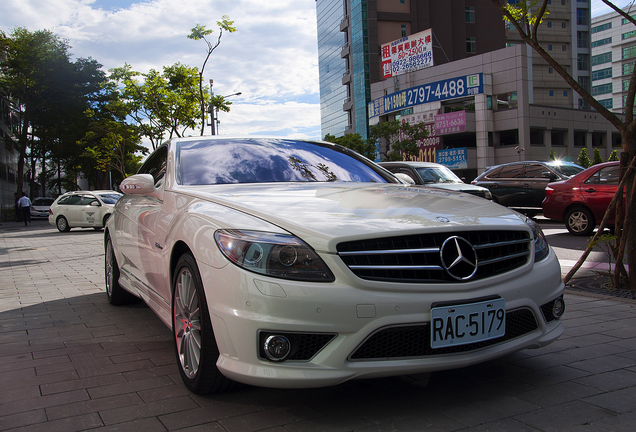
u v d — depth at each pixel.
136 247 3.75
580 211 9.54
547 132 48.69
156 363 3.09
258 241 2.17
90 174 48.47
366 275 2.12
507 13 5.16
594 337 3.45
